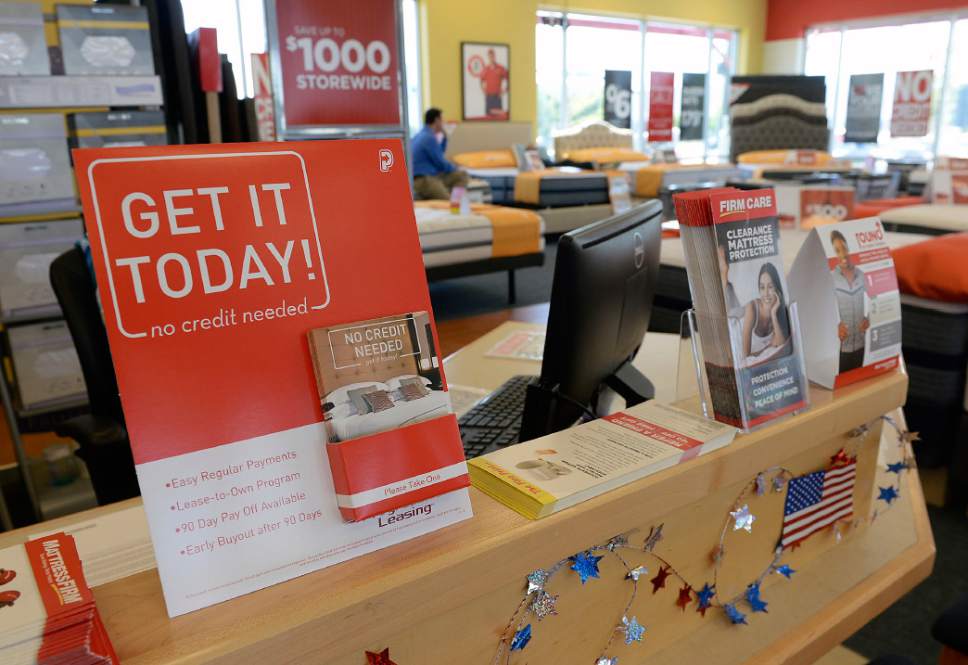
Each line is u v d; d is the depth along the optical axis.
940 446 2.39
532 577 0.63
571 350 0.93
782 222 3.47
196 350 0.51
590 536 0.65
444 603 0.57
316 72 2.88
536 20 9.75
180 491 0.50
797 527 0.93
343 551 0.56
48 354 2.98
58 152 2.78
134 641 0.48
